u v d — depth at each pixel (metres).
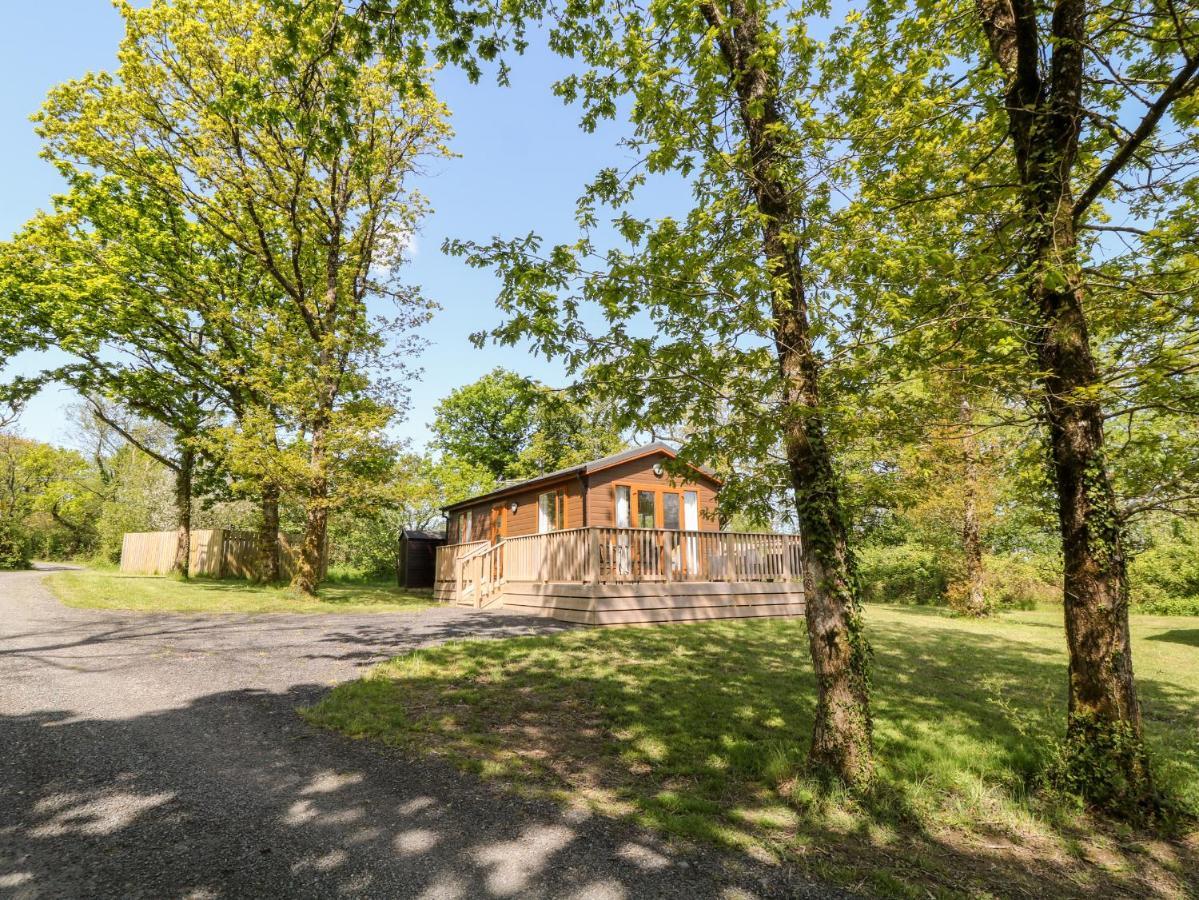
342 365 18.31
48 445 42.56
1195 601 20.50
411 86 7.11
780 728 6.34
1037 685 8.90
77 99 16.73
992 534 21.88
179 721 5.76
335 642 10.00
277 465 16.00
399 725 5.90
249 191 17.30
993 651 11.67
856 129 5.92
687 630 12.09
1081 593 5.08
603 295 5.38
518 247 5.42
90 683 6.91
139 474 35.94
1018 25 5.34
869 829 4.32
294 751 5.14
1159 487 5.13
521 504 20.47
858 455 6.45
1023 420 5.47
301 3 7.10
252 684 7.19
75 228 18.56
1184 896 3.70
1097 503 5.04
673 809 4.42
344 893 3.16
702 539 14.81
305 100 6.73
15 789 4.16
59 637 9.59
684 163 6.04
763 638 11.62
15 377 19.14
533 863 3.58
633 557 13.84
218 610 13.66
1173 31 5.14
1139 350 5.10
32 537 38.94
